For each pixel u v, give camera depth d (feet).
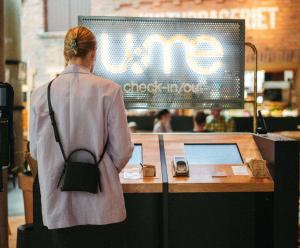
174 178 10.28
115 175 8.35
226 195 11.16
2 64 12.51
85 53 8.49
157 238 10.99
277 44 30.83
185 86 11.87
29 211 14.08
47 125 8.25
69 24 34.04
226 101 11.98
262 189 10.16
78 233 8.26
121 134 8.18
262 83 31.32
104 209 8.13
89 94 8.20
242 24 11.90
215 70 11.91
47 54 34.22
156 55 11.76
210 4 30.91
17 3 27.25
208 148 11.53
